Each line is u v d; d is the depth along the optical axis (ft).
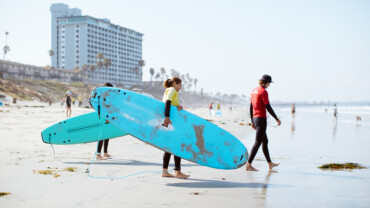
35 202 9.55
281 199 10.31
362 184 12.55
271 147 25.25
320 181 13.05
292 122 70.38
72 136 18.61
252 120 15.71
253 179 13.34
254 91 15.57
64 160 17.01
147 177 13.35
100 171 14.43
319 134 38.04
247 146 25.31
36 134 28.58
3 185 11.51
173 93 13.21
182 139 13.16
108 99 13.88
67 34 513.04
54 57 526.98
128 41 614.75
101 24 535.19
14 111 76.79
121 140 26.94
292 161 18.30
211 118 80.48
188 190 11.30
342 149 24.20
